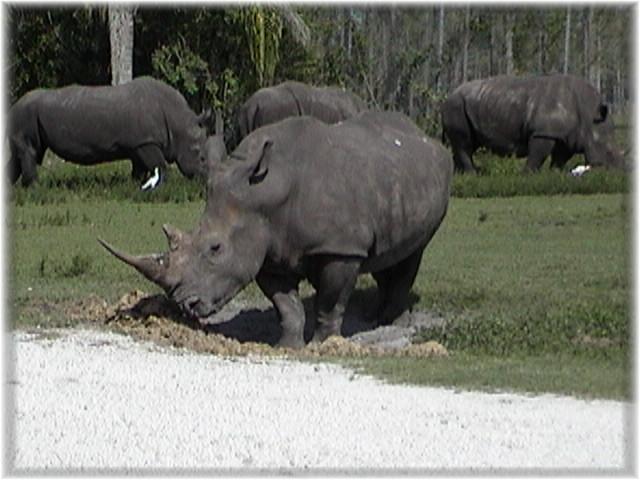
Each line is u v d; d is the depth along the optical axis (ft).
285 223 40.27
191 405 30.50
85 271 53.98
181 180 92.22
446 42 167.02
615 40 190.70
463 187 89.81
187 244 39.99
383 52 156.46
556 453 26.27
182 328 40.22
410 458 25.98
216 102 119.65
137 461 26.25
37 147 92.58
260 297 49.34
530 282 51.78
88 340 38.91
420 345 38.78
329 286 40.78
